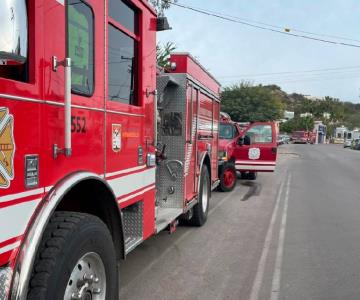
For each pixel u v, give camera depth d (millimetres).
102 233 3199
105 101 3600
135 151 4297
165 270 5562
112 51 3838
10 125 2363
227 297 4727
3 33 2373
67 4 2982
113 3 3855
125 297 4680
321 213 9539
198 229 7816
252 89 45656
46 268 2629
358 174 19203
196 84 7246
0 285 2336
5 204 2344
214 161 9445
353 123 117062
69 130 2803
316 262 5996
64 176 2926
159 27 4973
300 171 20484
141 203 4547
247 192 12766
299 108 120312
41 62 2656
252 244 6875
